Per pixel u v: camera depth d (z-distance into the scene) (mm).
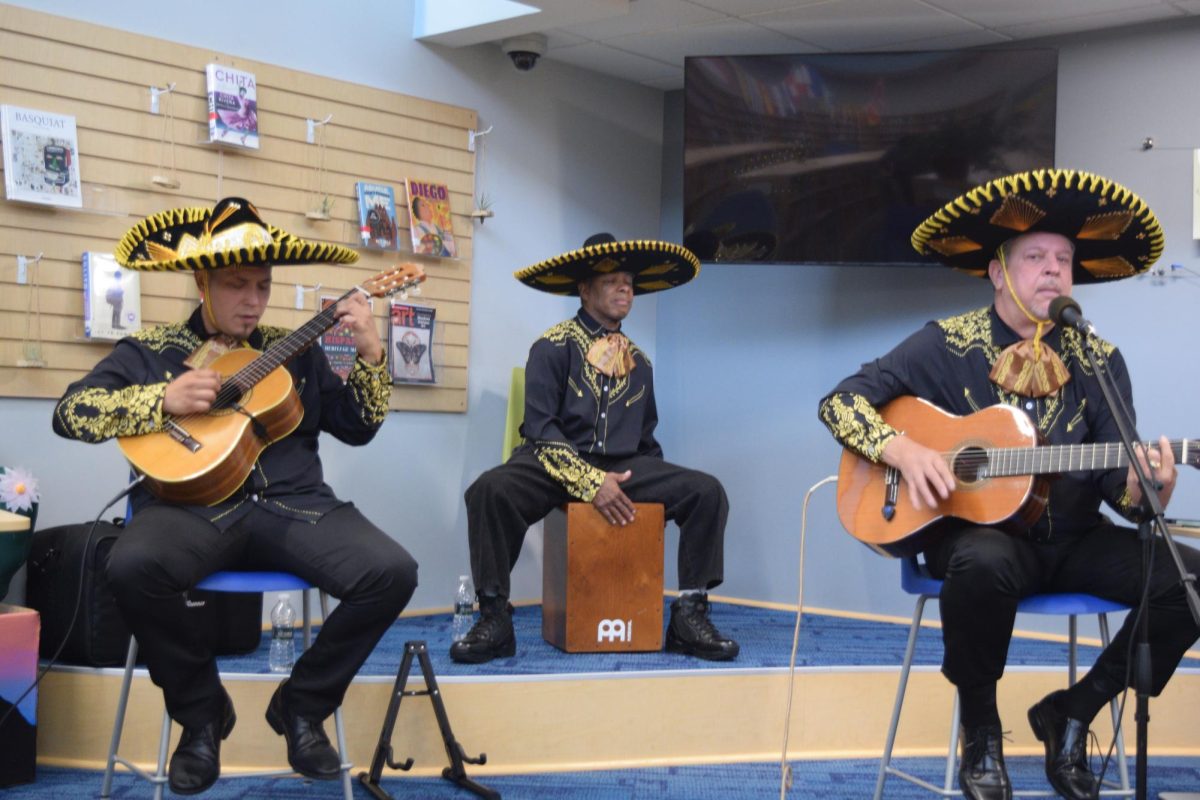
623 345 4234
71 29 3928
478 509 3857
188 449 2809
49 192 3838
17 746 3230
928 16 4543
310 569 2875
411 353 4723
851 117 4754
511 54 4910
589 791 3277
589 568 3861
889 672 3725
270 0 4406
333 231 4566
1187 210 4395
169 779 2756
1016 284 2965
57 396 3914
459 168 4926
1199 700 3777
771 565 5211
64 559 3520
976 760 2785
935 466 2766
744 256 4898
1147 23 4508
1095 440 2949
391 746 3289
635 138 5543
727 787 3336
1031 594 2904
